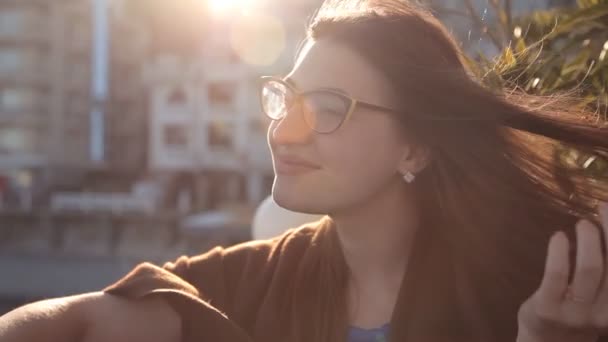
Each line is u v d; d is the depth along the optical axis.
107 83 51.91
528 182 1.37
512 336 1.36
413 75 1.33
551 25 2.00
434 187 1.40
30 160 50.19
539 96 1.46
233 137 45.22
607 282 1.02
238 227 28.62
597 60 1.85
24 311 1.13
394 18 1.36
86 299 1.19
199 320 1.22
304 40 1.46
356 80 1.33
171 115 46.56
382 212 1.38
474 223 1.37
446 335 1.36
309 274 1.45
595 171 1.57
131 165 53.41
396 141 1.36
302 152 1.32
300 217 2.44
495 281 1.37
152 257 36.78
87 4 50.69
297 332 1.41
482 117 1.34
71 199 44.44
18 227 41.47
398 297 1.37
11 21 49.62
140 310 1.20
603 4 1.77
